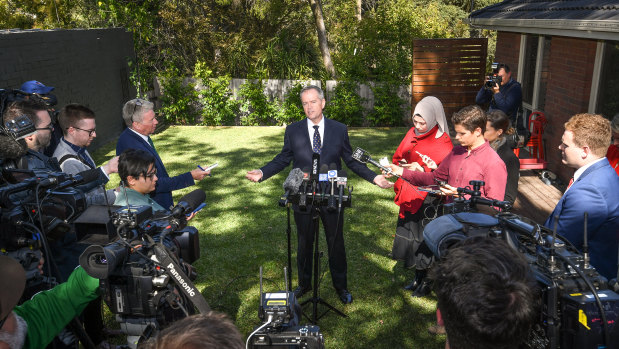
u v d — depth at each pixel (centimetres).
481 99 875
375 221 644
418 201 431
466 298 117
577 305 171
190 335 102
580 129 288
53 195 278
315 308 396
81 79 1052
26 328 178
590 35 614
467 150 387
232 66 1702
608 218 281
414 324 407
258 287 470
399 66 1363
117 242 221
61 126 395
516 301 116
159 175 428
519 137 834
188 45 1755
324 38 1625
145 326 231
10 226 241
